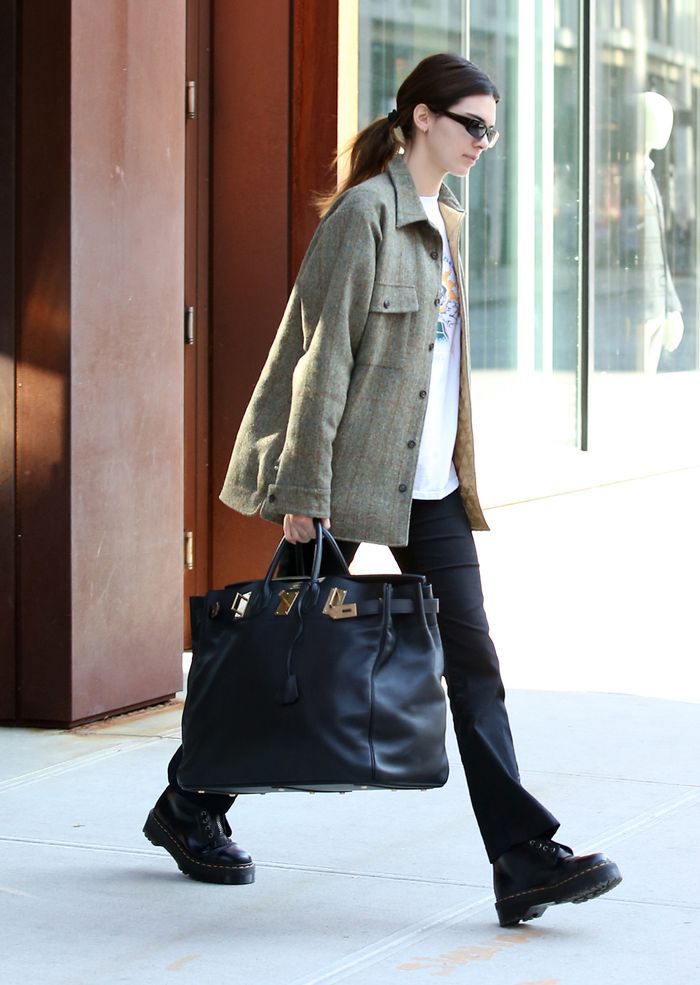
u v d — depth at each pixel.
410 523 5.12
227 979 4.54
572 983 4.50
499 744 4.97
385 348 4.94
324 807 6.44
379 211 4.90
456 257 5.15
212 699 4.77
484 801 4.93
